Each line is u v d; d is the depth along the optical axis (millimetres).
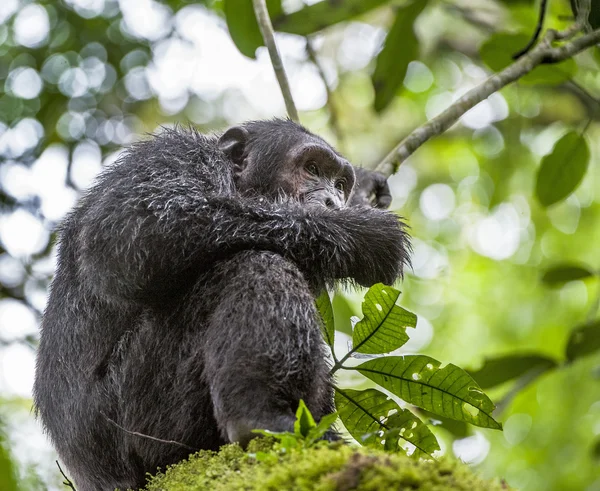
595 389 24484
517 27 18641
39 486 13195
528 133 24656
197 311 7648
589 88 19391
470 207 26969
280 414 6605
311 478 5234
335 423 7371
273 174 9820
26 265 17359
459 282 27109
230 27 12141
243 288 7172
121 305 8008
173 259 7785
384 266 8641
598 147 25438
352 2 12250
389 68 13711
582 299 26016
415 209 26609
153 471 7723
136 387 7797
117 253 7797
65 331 8406
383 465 5145
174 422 7590
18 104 19281
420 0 13242
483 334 26234
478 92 10836
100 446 8039
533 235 27219
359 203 10336
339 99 23469
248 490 5457
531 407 24891
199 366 7473
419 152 26500
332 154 9930
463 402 6879
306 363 6871
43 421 8617
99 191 8570
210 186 8641
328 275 8281
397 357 6824
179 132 9438
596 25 11359
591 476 23750
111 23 19719
